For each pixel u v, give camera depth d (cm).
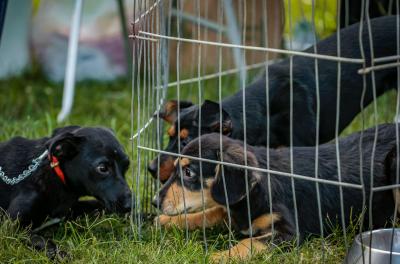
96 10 1261
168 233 636
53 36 1262
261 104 777
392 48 813
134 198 644
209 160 584
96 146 634
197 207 617
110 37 1266
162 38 657
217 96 1046
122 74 1269
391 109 930
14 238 602
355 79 803
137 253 583
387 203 633
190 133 711
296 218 570
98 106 1055
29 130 878
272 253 571
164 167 685
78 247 600
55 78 1262
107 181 633
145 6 632
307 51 822
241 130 753
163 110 737
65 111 973
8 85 1188
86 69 1266
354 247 523
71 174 641
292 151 641
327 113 802
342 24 919
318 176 630
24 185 645
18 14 1245
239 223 621
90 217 689
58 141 621
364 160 643
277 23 1078
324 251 573
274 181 612
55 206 656
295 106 785
